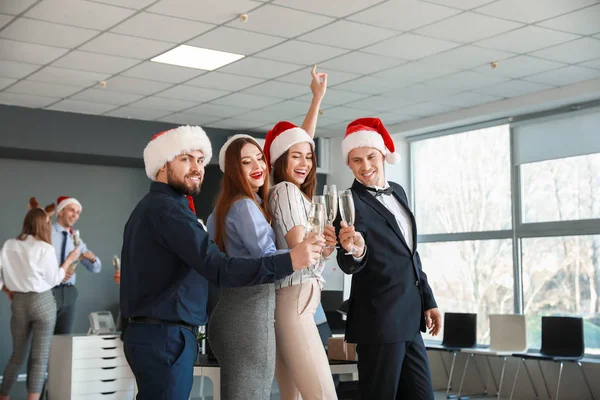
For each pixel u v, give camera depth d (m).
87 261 8.34
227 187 2.97
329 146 11.28
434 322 3.55
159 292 2.59
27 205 10.30
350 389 4.62
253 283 2.46
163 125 10.17
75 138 9.52
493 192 9.44
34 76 7.85
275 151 3.26
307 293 2.97
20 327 6.80
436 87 8.33
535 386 8.20
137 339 2.58
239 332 2.79
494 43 6.79
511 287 9.09
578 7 5.89
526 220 8.94
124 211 11.12
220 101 8.97
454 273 9.84
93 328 7.00
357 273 3.38
